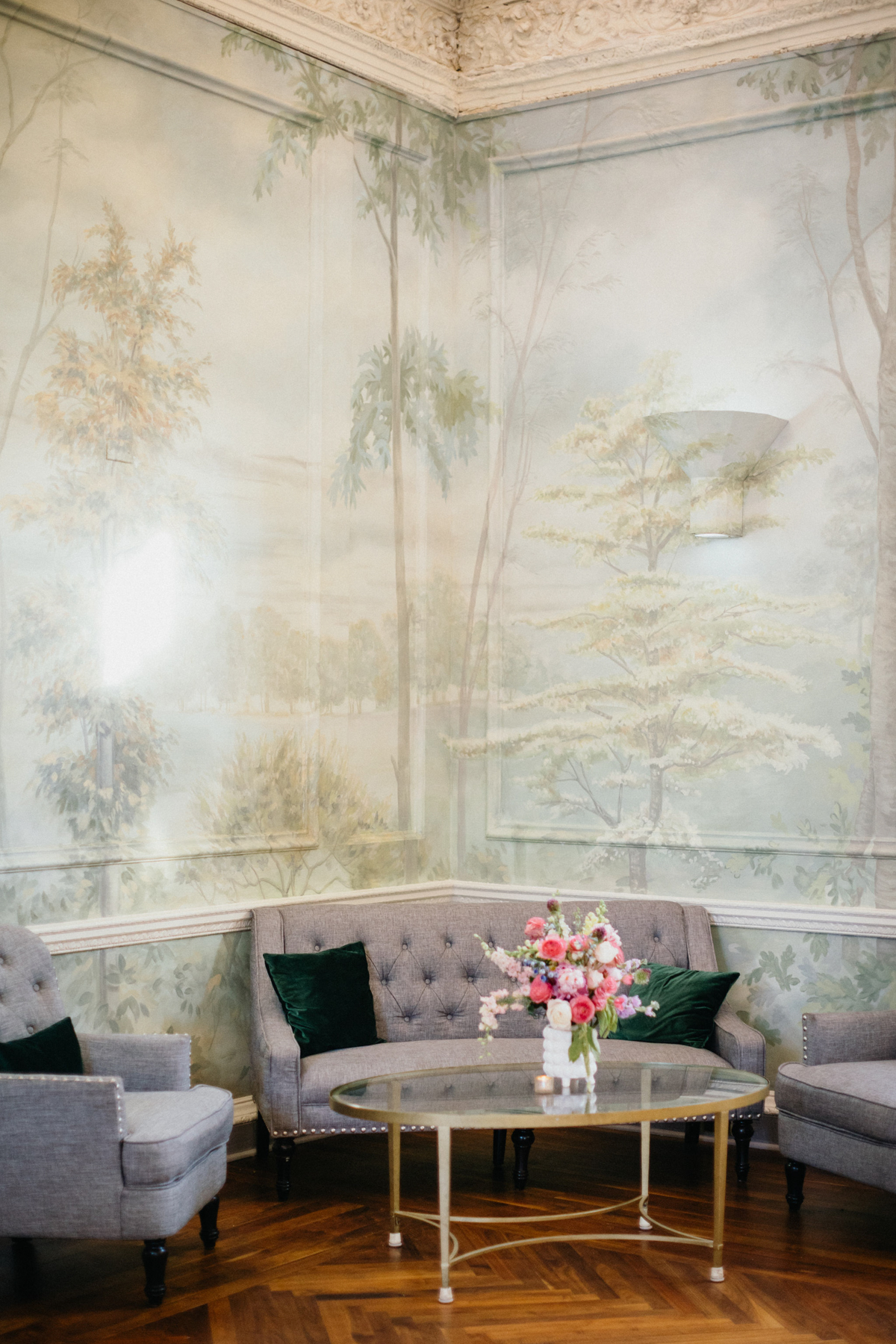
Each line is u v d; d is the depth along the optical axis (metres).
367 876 5.08
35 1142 3.16
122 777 4.27
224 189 4.64
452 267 5.48
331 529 4.98
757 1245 3.66
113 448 4.25
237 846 4.60
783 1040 4.74
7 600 3.96
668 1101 3.32
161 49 4.42
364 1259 3.54
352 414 5.07
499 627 5.33
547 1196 4.05
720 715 4.92
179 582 4.46
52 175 4.11
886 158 4.71
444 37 5.41
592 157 5.21
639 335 5.10
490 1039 4.34
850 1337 3.06
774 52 4.88
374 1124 3.97
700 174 5.02
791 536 4.82
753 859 4.85
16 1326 3.10
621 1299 3.28
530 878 5.22
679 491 5.00
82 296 4.18
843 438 4.75
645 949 4.64
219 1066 4.50
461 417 5.45
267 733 4.73
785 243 4.87
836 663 4.74
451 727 5.41
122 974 4.23
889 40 4.71
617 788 5.08
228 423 4.63
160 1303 3.21
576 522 5.20
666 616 5.02
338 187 5.04
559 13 5.23
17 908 3.97
